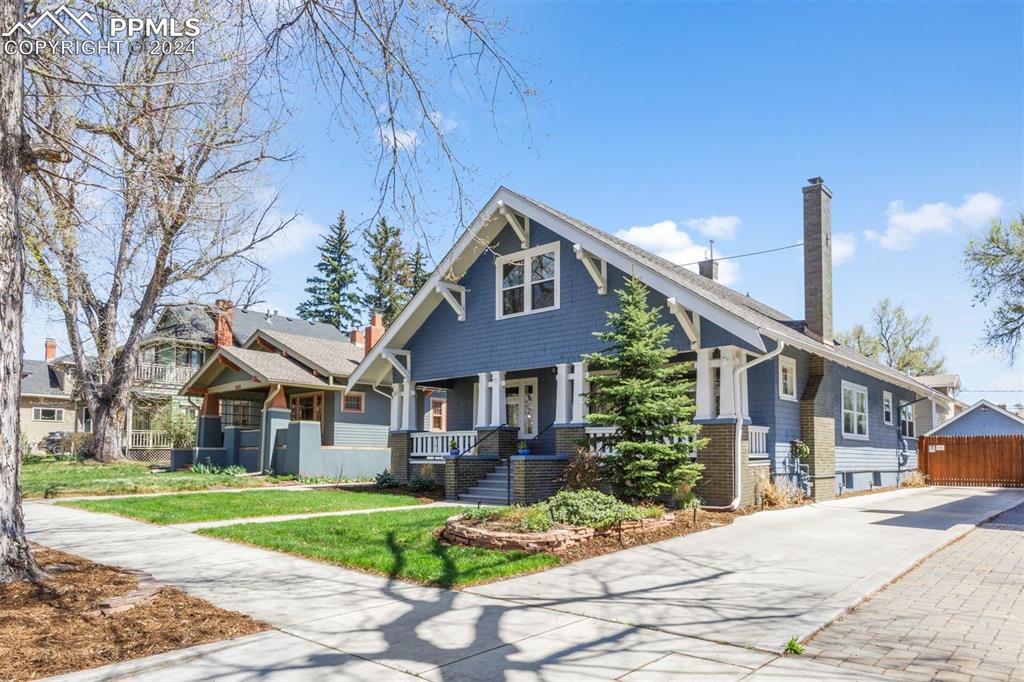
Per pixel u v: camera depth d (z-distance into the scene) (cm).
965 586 768
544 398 1956
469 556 893
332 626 615
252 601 702
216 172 1052
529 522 974
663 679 482
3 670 489
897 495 2002
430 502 1625
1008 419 3297
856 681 475
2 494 707
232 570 855
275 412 2489
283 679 488
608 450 1464
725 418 1416
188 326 3275
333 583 783
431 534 1048
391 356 2052
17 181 736
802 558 906
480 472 1742
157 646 552
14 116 729
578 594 726
